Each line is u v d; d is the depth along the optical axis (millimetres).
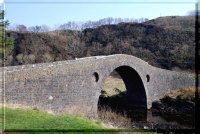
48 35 98000
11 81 31562
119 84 80688
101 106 57594
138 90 64875
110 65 50594
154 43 105562
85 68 43906
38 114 27031
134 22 113812
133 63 58781
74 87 41375
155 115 56562
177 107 63094
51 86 37281
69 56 98875
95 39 109188
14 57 83750
